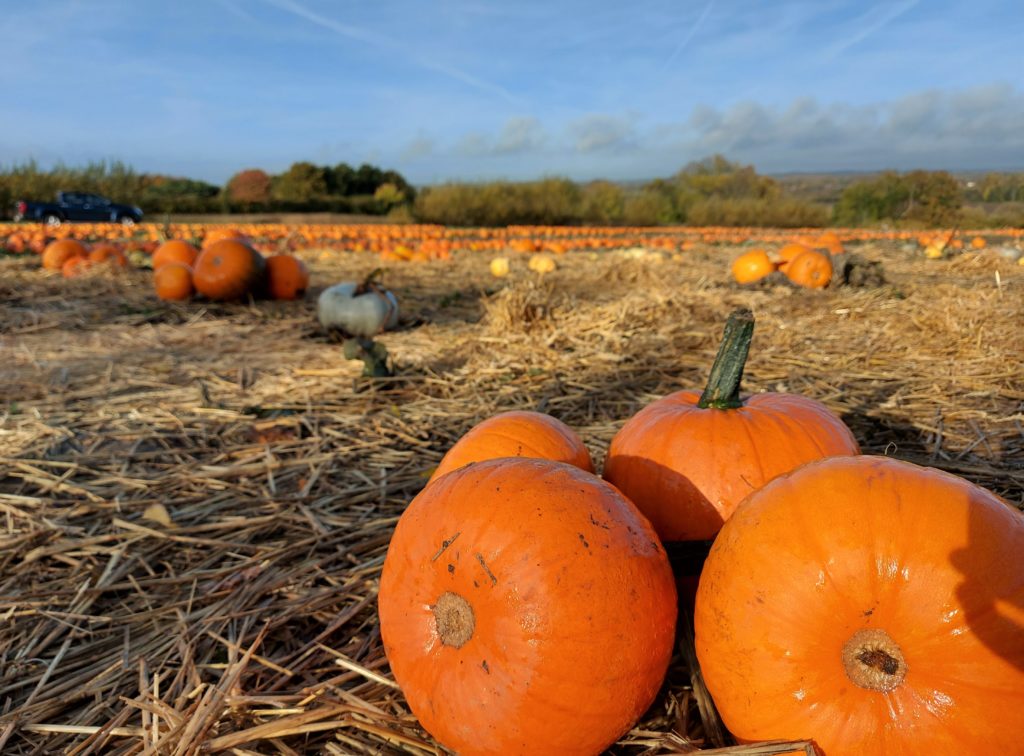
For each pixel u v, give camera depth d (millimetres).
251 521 2986
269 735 1744
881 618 1242
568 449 2148
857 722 1242
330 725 1769
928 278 10680
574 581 1400
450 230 31375
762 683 1326
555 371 5246
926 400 4309
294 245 16656
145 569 2688
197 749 1702
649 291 8117
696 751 1379
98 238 21078
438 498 1604
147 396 4785
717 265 13711
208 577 2596
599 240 21844
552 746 1417
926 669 1204
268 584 2502
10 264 12703
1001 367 4945
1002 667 1152
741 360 2139
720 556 1455
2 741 1826
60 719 1940
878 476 1384
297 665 2074
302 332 7211
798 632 1290
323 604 2359
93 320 7785
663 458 2041
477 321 7676
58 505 3178
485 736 1430
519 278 11117
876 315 7016
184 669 2080
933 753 1188
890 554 1247
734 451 1983
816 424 2070
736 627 1365
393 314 7109
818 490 1390
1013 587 1180
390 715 1773
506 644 1396
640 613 1444
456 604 1470
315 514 3062
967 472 3172
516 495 1516
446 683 1465
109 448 3877
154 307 8523
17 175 38719
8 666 2143
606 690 1405
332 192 55656
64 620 2346
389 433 4055
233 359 5941
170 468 3590
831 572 1276
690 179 55000
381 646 2133
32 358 5801
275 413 4430
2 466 3580
